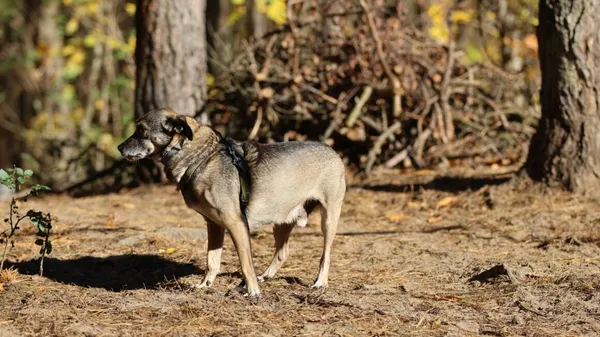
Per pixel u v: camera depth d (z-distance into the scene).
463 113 18.48
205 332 7.75
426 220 13.45
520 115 18.91
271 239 12.12
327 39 18.33
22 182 9.84
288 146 9.55
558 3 13.66
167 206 14.84
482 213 13.52
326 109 18.28
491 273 9.91
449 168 17.53
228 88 18.58
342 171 9.97
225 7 31.62
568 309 8.65
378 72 18.02
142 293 9.20
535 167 14.30
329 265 10.20
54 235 12.16
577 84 13.73
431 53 18.88
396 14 18.20
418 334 7.81
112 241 11.85
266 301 8.78
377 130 18.12
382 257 10.99
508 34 25.33
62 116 32.09
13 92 37.84
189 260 10.98
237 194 8.96
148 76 17.09
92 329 7.79
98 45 30.50
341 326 7.96
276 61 18.55
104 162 24.61
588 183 13.77
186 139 8.98
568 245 11.34
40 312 8.30
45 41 32.84
